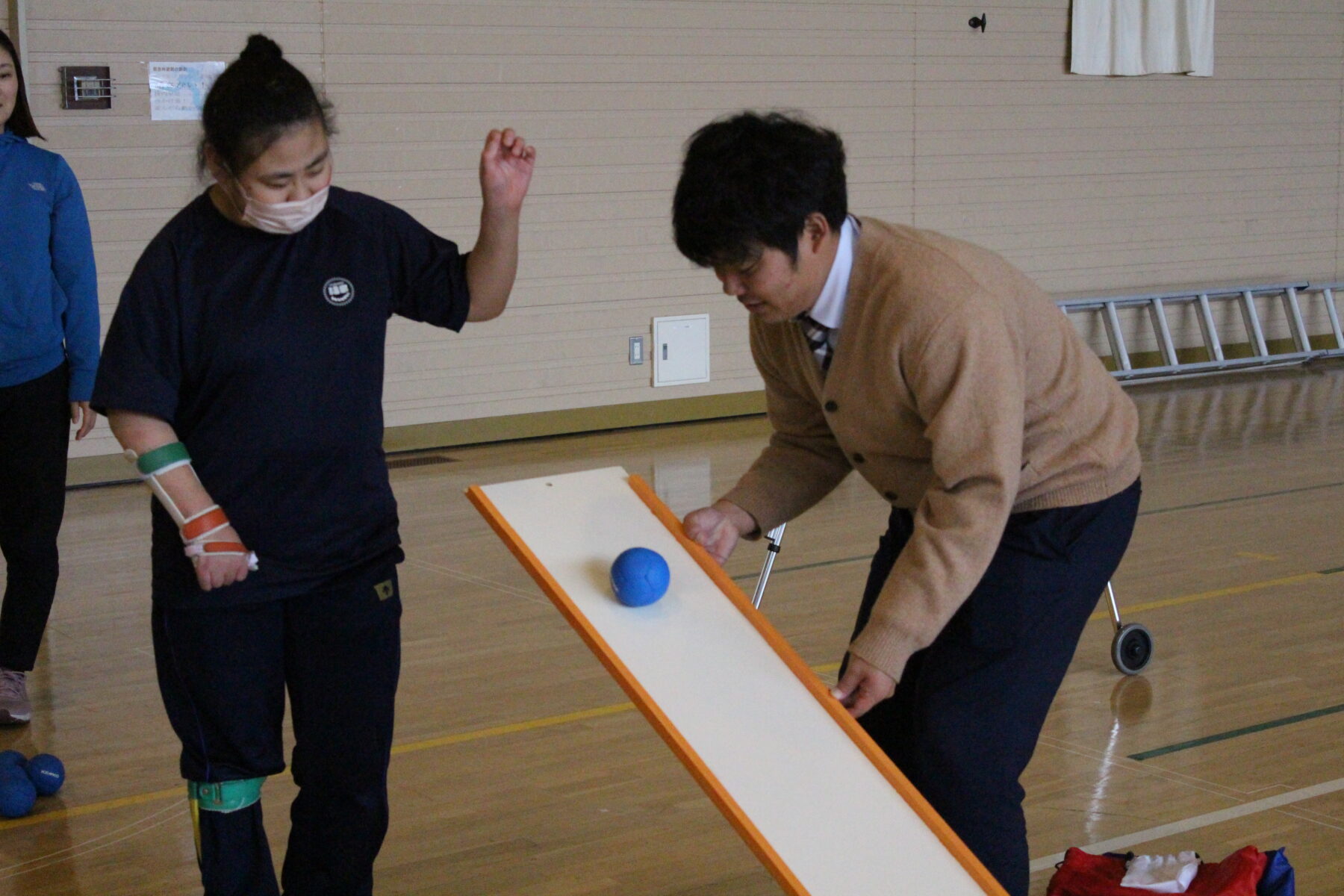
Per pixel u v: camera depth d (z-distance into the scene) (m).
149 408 1.71
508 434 7.17
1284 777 2.87
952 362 1.62
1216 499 5.53
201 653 1.83
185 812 2.76
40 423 3.14
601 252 7.28
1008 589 1.81
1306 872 2.44
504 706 3.37
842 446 1.91
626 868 2.51
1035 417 1.80
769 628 1.68
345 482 1.86
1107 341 9.04
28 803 2.74
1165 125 9.02
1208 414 7.61
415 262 1.91
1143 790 2.83
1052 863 2.50
